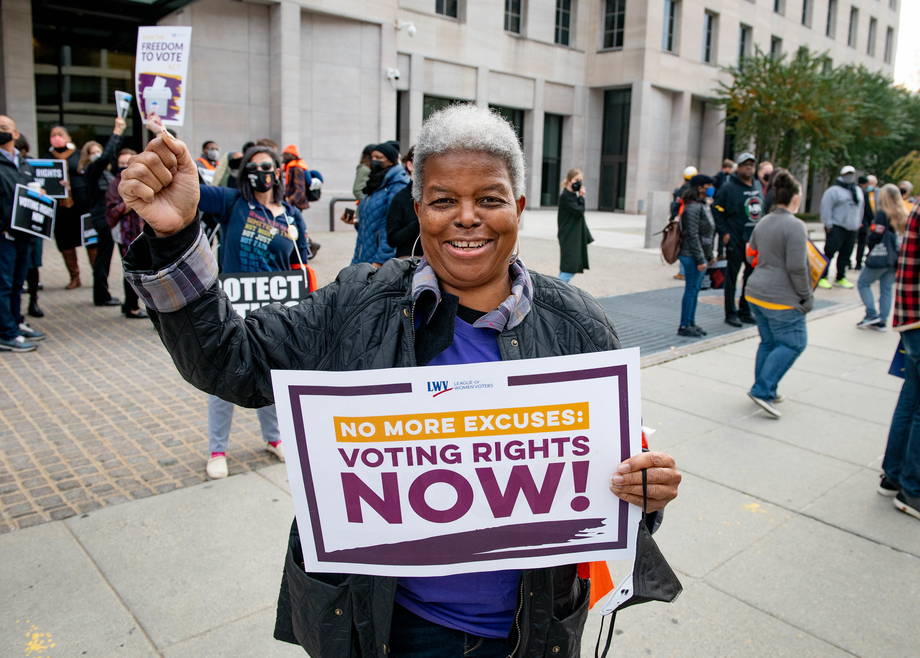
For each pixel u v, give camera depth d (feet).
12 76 45.03
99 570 9.37
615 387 4.12
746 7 102.53
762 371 16.48
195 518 10.84
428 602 4.50
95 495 11.48
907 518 11.68
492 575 4.47
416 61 71.82
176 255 3.77
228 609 8.70
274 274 11.83
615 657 8.18
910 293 11.43
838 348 23.52
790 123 86.17
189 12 50.37
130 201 3.59
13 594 8.77
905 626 8.85
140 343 21.13
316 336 4.42
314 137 57.21
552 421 4.13
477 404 4.08
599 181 96.58
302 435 4.11
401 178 15.80
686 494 12.41
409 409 4.06
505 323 4.34
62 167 26.73
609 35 91.09
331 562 4.26
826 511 11.88
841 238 35.78
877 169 110.93
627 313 27.81
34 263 23.31
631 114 90.02
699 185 23.68
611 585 5.34
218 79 52.39
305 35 55.57
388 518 4.21
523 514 4.25
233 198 12.05
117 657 7.80
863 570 10.11
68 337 21.58
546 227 66.28
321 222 54.44
